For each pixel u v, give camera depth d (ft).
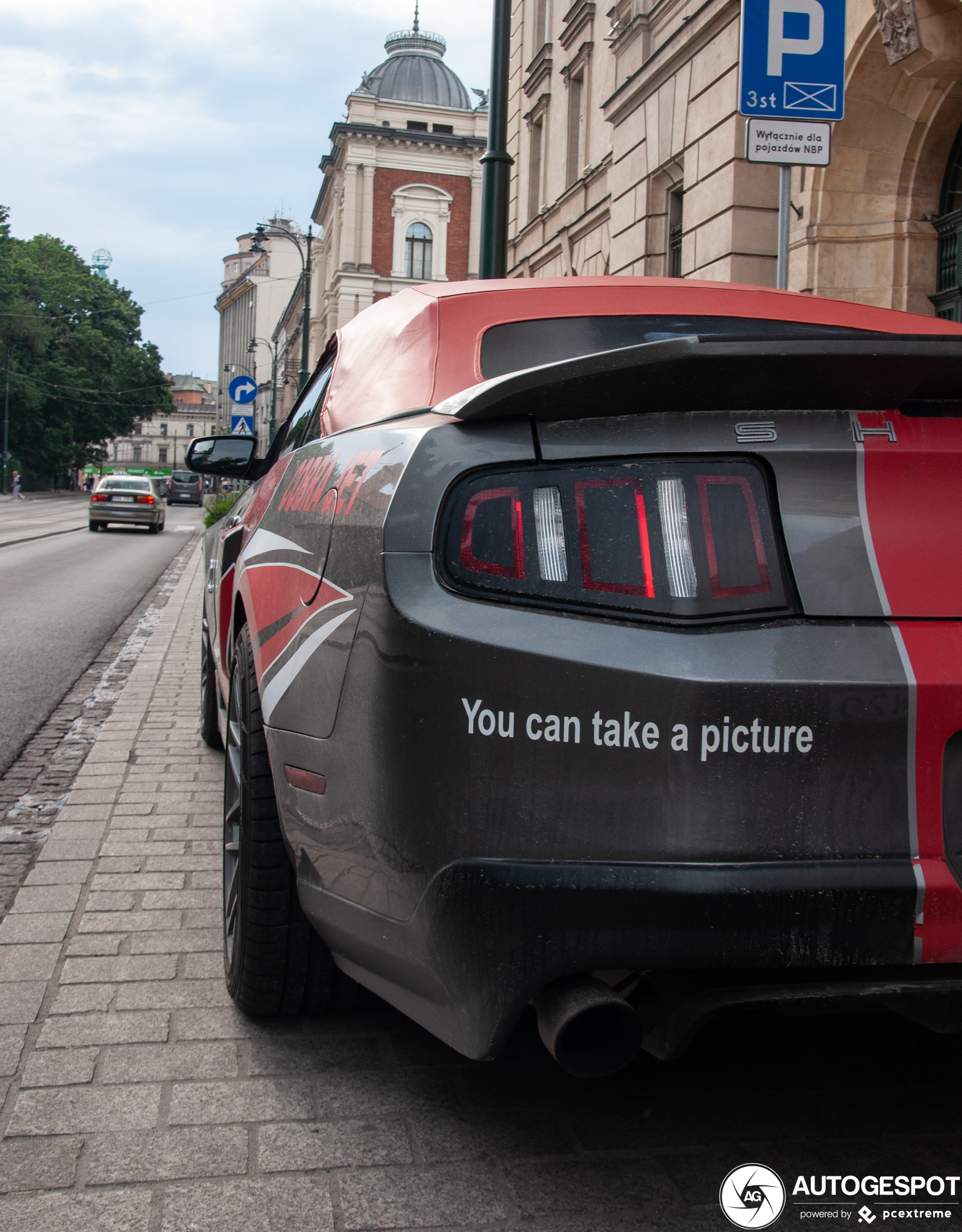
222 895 10.32
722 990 5.39
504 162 29.50
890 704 5.38
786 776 5.32
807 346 5.17
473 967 5.45
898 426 5.70
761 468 5.59
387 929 5.93
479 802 5.40
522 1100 7.11
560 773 5.34
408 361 7.81
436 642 5.45
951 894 5.39
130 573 56.54
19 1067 7.38
